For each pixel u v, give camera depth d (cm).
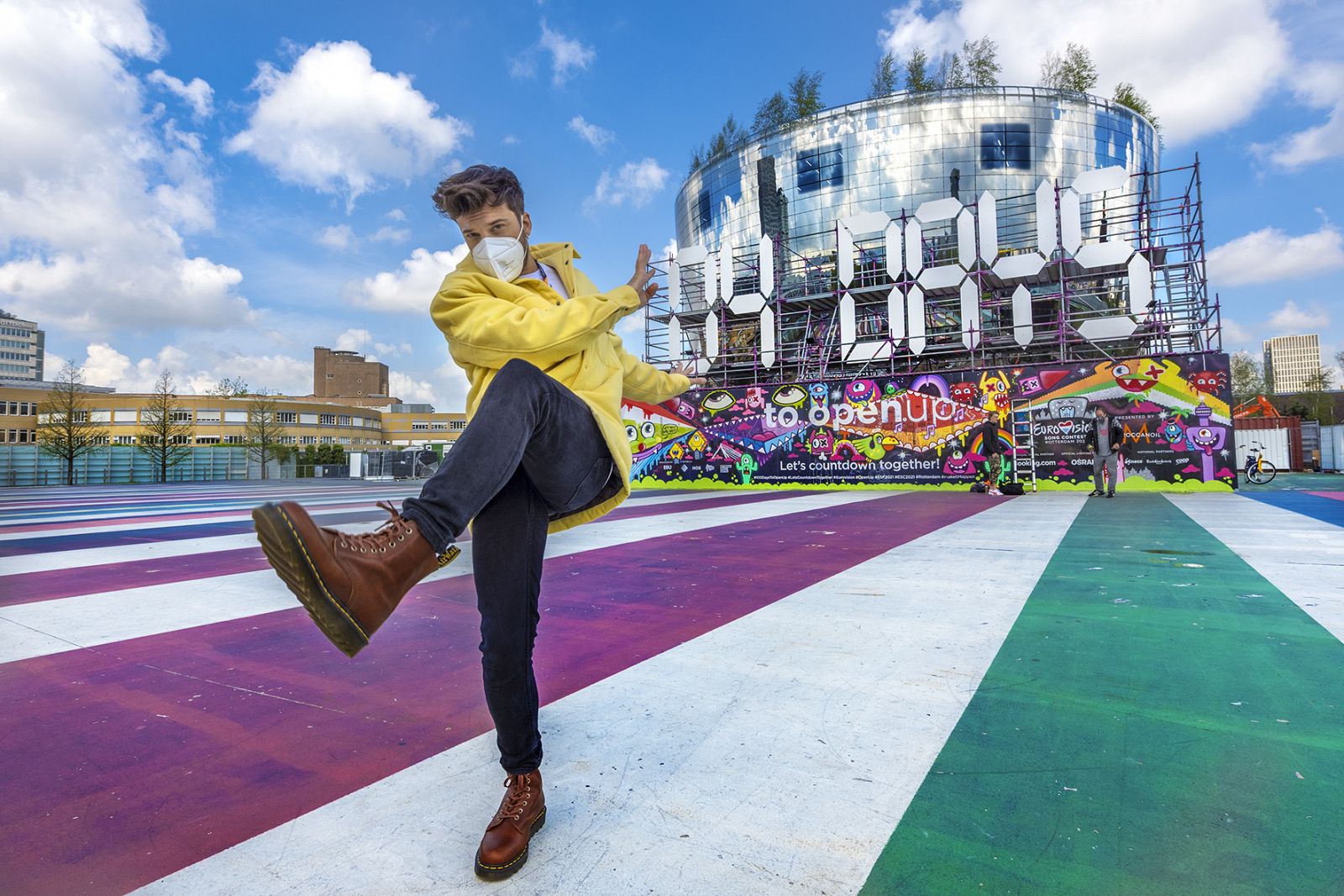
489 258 153
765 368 1842
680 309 1969
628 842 144
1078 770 174
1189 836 142
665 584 442
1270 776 169
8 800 168
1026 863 133
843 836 145
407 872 135
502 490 147
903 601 376
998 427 1481
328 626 109
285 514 99
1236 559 499
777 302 1845
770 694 235
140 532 823
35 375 13750
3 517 1082
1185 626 314
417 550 117
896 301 1639
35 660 289
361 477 3956
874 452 1614
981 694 231
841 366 1825
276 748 199
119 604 403
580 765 182
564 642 308
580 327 141
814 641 301
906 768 176
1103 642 290
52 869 138
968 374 1523
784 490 1623
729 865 134
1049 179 2753
